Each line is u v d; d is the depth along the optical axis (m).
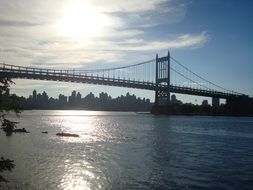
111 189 28.14
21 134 69.62
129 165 37.53
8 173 32.25
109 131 83.94
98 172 33.94
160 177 31.94
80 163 38.34
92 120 144.75
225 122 135.12
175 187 28.72
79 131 83.12
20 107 17.80
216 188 28.52
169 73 188.88
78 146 52.91
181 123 122.88
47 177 31.53
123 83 165.50
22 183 29.31
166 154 45.47
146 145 55.34
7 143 54.81
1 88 17.47
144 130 87.75
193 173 33.72
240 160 41.12
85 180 30.81
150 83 181.25
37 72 131.25
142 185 29.30
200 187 28.78
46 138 63.41
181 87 193.00
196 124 117.69
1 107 17.39
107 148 50.97
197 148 52.16
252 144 58.28
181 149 50.72
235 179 31.42
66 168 35.53
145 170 34.97
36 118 153.00
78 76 146.62
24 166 36.00
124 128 94.88
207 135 75.31
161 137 69.19
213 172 34.19
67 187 28.66
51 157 42.00
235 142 61.56
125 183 29.86
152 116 196.12
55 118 160.25
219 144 57.97
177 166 37.12
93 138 65.56
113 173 33.50
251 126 108.94
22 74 126.50
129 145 55.00
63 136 68.00
